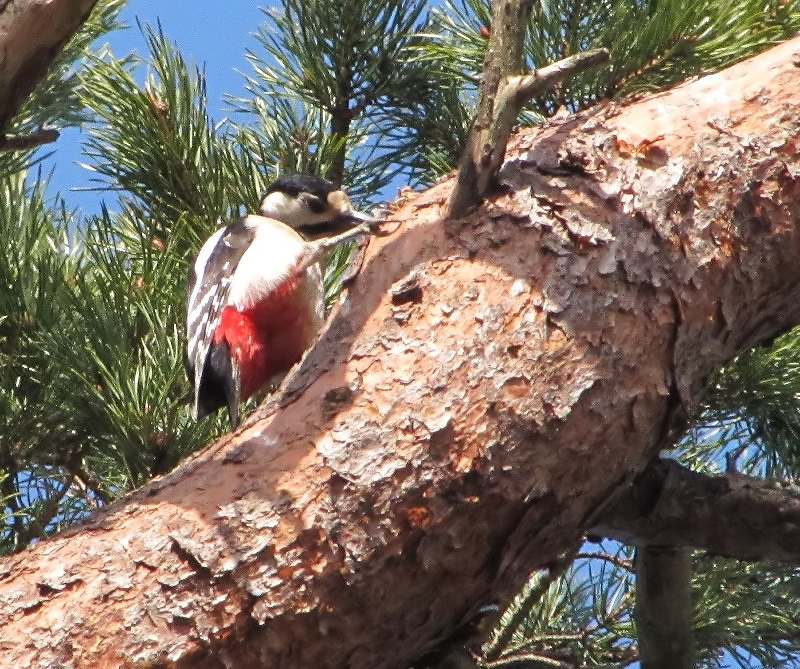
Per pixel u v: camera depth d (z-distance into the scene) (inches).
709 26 259.3
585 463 179.3
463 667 183.8
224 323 275.1
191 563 167.8
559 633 266.1
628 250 186.4
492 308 181.8
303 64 291.4
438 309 183.6
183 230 273.1
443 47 278.7
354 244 291.1
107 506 179.8
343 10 285.6
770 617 262.1
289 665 168.9
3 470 247.3
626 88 264.2
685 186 192.7
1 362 246.8
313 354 189.2
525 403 176.1
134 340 249.6
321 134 295.7
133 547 169.6
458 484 172.7
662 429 187.6
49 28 178.4
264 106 300.5
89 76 278.5
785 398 255.4
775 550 216.7
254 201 288.7
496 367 177.6
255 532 169.3
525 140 201.8
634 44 259.1
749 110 201.0
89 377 240.7
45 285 249.3
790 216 195.6
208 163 280.5
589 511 184.7
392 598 171.9
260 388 291.1
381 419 175.6
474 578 176.6
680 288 187.5
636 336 183.3
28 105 274.2
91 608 165.3
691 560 255.0
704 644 264.5
